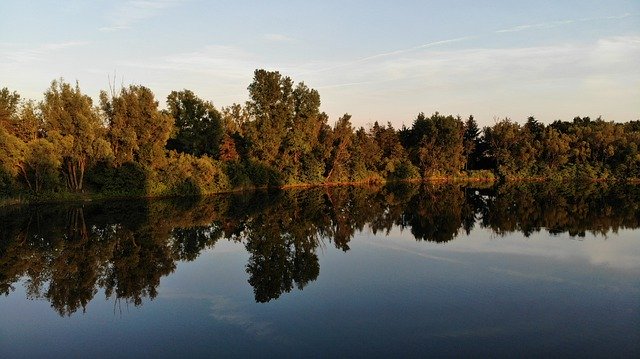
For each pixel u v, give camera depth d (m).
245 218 37.59
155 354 12.17
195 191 58.31
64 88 48.75
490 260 21.95
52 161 45.09
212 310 15.50
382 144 96.25
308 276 19.56
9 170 42.88
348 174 84.12
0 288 18.59
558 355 11.58
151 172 54.22
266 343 12.67
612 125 94.62
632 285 17.53
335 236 29.33
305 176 77.25
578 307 15.10
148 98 54.03
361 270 20.41
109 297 17.19
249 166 68.56
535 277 18.80
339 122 82.50
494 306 15.30
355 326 13.74
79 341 13.19
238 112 78.88
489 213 39.66
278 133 72.50
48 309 15.96
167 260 23.02
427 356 11.63
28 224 34.03
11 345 13.00
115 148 52.84
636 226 31.58
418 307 15.33
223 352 12.18
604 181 84.94
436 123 100.25
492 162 100.75
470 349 11.99
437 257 22.78
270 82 72.38
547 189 66.69
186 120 68.12
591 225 32.28
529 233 29.31
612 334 12.83
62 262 22.78
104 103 54.03
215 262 22.50
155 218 37.41
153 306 16.02
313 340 12.79
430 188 72.00
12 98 53.97
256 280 19.11
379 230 31.45
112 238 28.81
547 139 91.38
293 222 35.47
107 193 51.12
